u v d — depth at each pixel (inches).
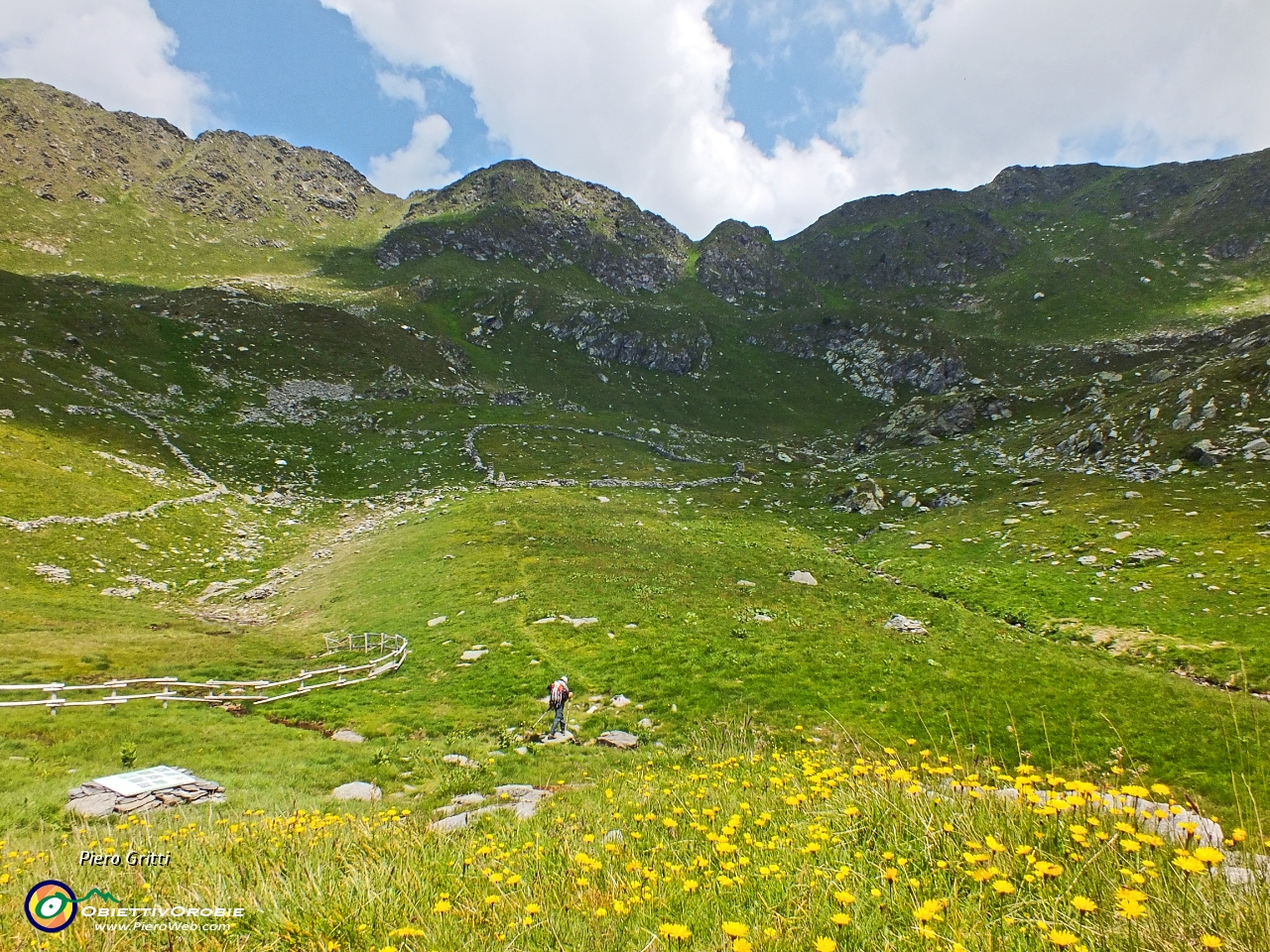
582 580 1674.5
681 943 164.2
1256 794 687.1
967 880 195.2
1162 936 149.2
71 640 1226.6
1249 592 1515.7
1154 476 2544.3
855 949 156.9
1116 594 1673.2
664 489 3405.5
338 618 1592.0
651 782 469.4
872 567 2274.9
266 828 329.4
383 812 409.4
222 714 939.3
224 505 2534.5
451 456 3523.6
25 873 273.9
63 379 3157.0
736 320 7731.3
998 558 2137.1
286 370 4320.9
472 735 901.2
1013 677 1066.1
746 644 1244.5
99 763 685.9
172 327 4244.6
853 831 244.4
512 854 256.2
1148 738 848.3
